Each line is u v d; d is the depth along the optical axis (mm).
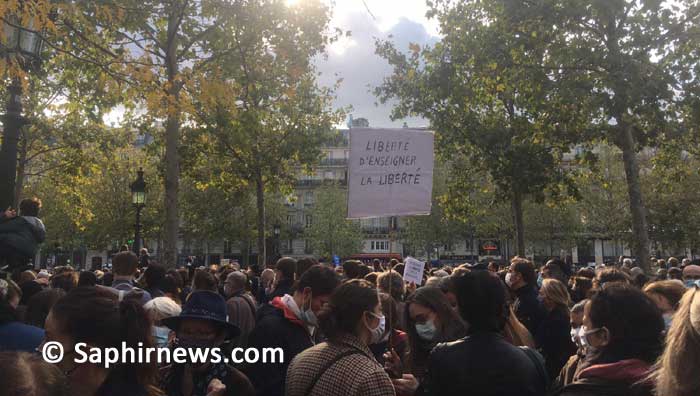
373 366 2904
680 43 13961
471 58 16438
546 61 15961
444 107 20172
